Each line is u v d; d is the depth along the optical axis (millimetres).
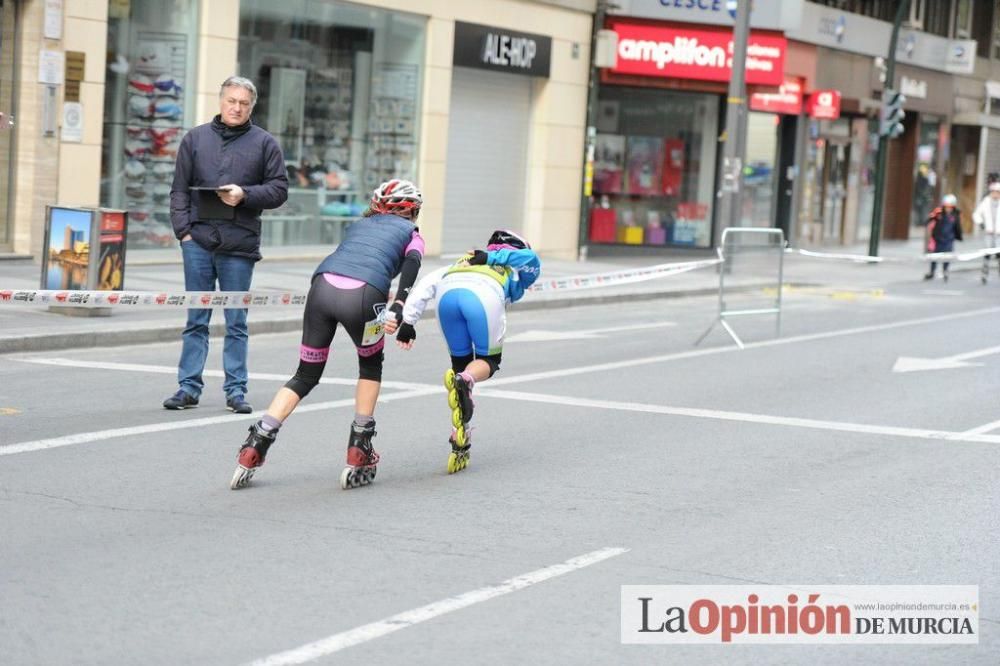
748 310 45688
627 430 28234
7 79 48469
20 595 16031
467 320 23781
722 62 81875
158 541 18531
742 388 34594
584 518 20797
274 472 23000
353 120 62875
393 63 64438
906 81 115188
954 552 19625
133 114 52938
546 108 74188
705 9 81312
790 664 14961
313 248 61750
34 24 48312
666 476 23984
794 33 93250
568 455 25500
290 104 59469
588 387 33656
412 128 65938
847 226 108312
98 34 50375
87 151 50531
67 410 27250
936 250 79000
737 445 27094
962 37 127438
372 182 64312
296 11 59094
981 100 134500
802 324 52125
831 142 104000
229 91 26766
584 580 17562
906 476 24734
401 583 17094
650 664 14742
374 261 21859
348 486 22031
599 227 85750
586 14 76000
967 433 29266
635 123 86375
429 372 34875
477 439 26672
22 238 49125
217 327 39281
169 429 25812
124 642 14633
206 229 26875
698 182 87438
